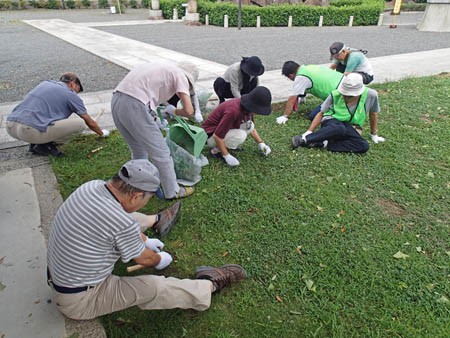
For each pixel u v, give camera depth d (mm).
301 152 4164
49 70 8633
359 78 3887
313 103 5992
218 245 2670
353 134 4090
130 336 1994
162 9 23125
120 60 9586
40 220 2906
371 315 2131
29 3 30438
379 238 2744
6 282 2311
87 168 3701
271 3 22062
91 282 1826
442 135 4602
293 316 2127
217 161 3918
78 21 21141
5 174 3582
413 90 6711
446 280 2361
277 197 3234
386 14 26719
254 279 2393
